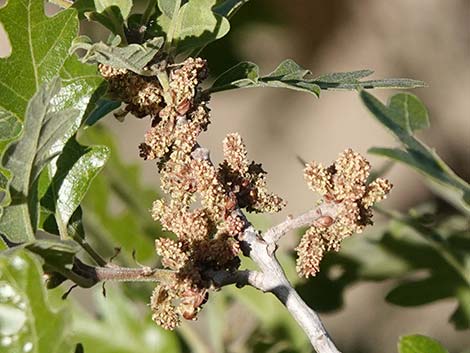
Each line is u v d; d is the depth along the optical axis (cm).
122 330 73
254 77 58
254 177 57
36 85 57
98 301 73
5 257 51
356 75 58
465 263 74
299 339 72
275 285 55
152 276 55
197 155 57
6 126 57
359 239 78
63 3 58
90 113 58
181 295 55
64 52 57
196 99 57
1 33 86
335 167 56
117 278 54
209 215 56
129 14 58
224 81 58
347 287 77
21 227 54
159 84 58
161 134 57
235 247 55
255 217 73
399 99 70
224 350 73
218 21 57
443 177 67
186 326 73
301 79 58
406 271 77
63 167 57
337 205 55
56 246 53
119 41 56
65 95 57
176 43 57
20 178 54
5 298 51
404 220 74
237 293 72
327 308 77
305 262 56
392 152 68
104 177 75
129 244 75
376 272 77
